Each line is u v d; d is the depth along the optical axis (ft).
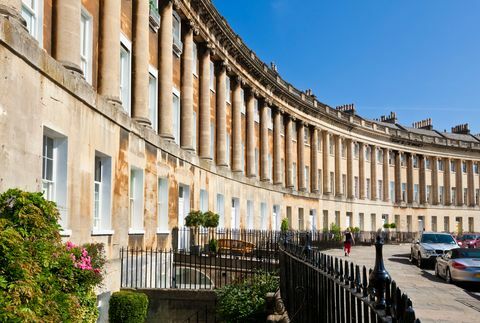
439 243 104.22
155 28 78.38
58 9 45.73
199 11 99.45
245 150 139.85
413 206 265.54
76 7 46.52
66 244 34.47
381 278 21.70
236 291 48.91
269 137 161.68
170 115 80.69
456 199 289.12
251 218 133.28
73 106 42.83
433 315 46.44
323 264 26.63
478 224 294.05
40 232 27.99
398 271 92.27
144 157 63.87
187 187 87.92
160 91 80.48
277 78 163.63
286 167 175.42
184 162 84.89
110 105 51.52
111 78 56.39
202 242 88.28
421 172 272.51
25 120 34.50
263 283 49.70
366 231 214.07
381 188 250.78
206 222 84.58
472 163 295.28
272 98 159.33
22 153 34.01
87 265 34.96
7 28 31.89
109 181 51.78
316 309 27.89
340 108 252.42
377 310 15.57
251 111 141.28
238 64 129.59
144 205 63.82
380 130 247.50
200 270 62.28
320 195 199.93
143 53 68.44
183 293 52.01
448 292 63.67
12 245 23.02
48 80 38.14
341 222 216.33
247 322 46.32
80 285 34.40
